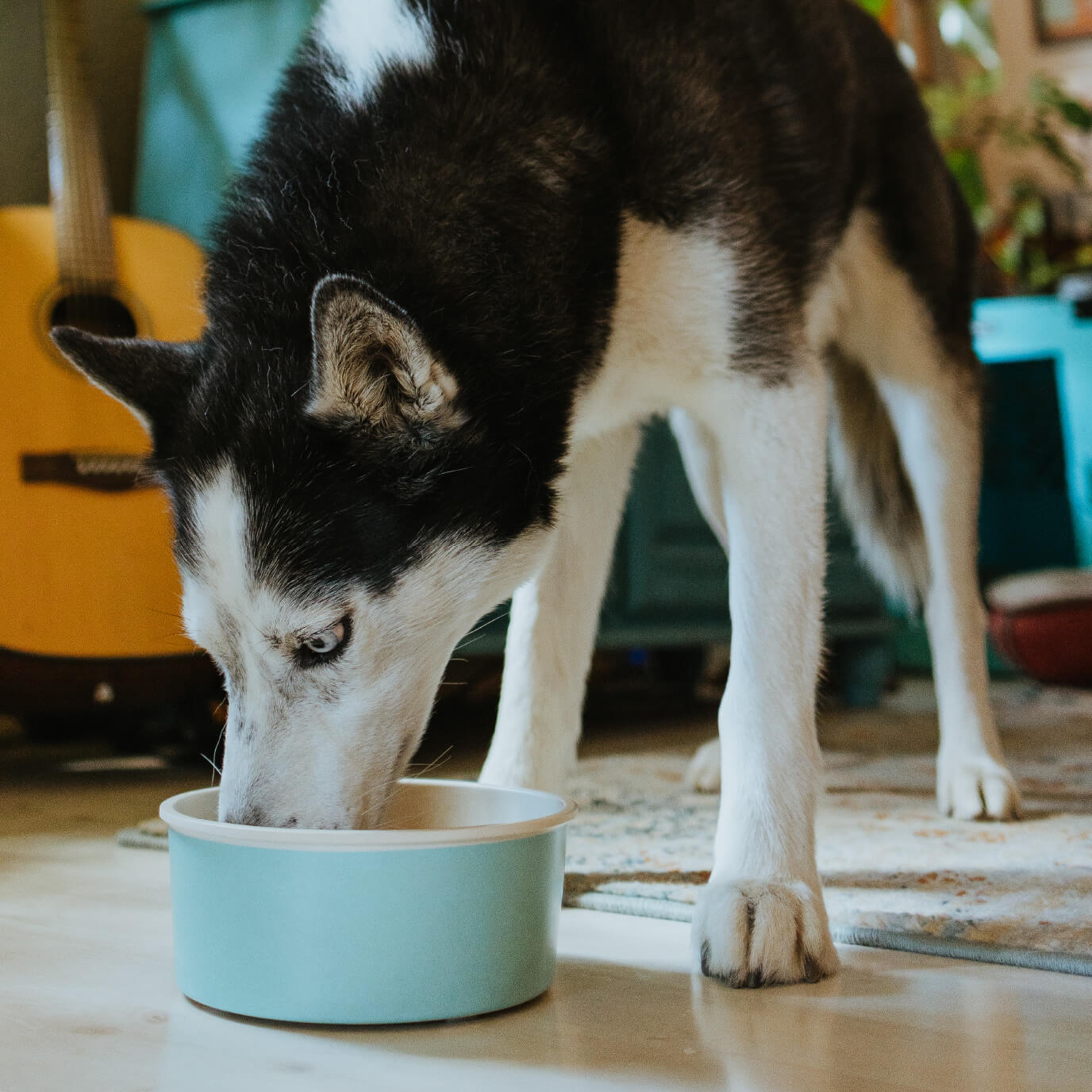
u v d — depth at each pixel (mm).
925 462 1648
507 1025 819
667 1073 728
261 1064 747
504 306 1012
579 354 1075
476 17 1084
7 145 2602
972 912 1039
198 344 1056
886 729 2457
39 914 1119
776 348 1119
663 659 3100
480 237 1013
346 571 924
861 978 923
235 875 817
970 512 1646
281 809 906
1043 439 3422
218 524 915
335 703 939
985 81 4281
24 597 1869
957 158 4055
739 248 1110
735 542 1085
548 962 878
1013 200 4137
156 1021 828
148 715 2301
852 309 1660
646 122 1098
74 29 2092
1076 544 3387
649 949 1004
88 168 2053
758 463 1100
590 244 1063
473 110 1049
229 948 823
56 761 2225
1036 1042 779
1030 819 1475
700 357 1122
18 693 1890
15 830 1562
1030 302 3414
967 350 1727
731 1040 785
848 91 1444
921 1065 739
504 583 1053
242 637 926
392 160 1017
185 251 2152
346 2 1142
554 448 1072
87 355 1025
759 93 1221
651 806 1604
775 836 970
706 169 1104
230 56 2342
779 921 909
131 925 1081
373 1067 739
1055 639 2914
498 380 1003
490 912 823
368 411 905
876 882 1160
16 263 1979
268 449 919
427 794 1090
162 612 1813
